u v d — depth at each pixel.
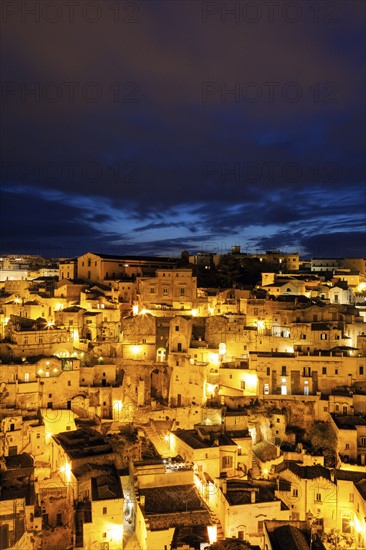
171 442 94.25
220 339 118.06
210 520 70.00
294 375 106.81
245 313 125.62
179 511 70.75
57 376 101.19
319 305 120.12
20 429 90.38
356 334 117.56
